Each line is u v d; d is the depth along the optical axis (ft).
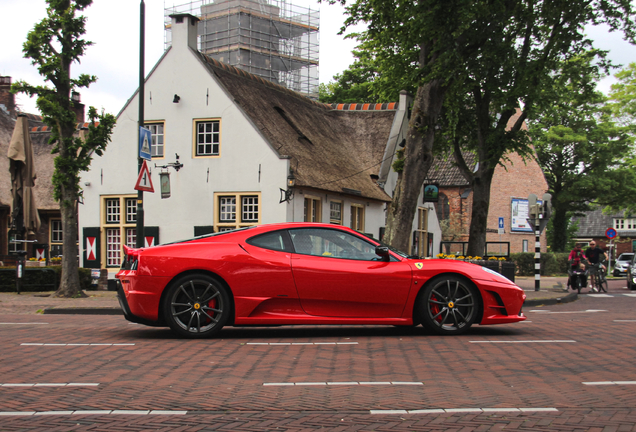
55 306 43.75
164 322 27.17
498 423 14.34
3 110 102.63
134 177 70.85
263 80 82.84
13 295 54.54
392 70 66.28
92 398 16.55
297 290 26.73
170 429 13.76
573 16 64.44
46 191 86.43
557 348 24.86
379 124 96.37
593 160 143.74
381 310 27.40
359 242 28.09
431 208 108.99
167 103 69.97
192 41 70.74
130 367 20.58
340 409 15.49
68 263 52.39
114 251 71.97
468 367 20.84
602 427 14.02
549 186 152.15
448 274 28.09
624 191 143.23
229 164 67.36
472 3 50.42
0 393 17.11
